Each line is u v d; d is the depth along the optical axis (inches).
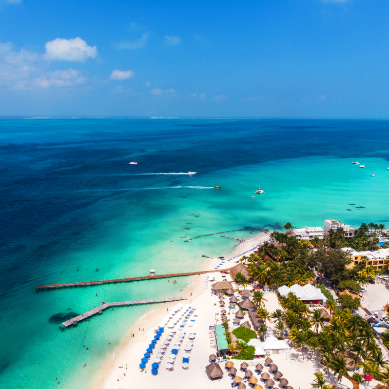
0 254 4466.0
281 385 2379.4
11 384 2449.6
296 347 2783.0
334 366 2381.9
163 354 2721.5
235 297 3496.6
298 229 5103.3
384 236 5068.9
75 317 3184.1
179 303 3462.1
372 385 2365.9
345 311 2903.5
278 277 3599.9
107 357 2721.5
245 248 4790.8
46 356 2726.4
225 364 2573.8
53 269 4114.2
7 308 3334.2
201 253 4635.8
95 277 3964.1
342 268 3720.5
